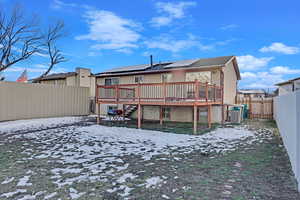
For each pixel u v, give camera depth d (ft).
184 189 10.18
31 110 41.45
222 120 37.14
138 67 51.34
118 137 24.02
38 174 12.20
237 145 19.93
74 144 20.36
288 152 15.46
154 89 39.81
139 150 18.08
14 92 38.88
